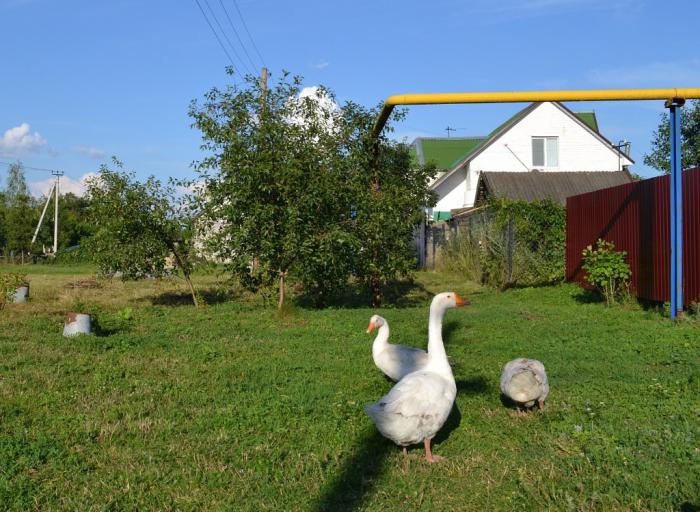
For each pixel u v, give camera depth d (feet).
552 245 67.00
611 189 54.44
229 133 47.75
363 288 61.77
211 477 16.90
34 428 20.63
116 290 70.08
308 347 33.94
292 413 22.20
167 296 63.62
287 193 47.29
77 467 17.53
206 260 54.95
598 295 54.13
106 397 24.34
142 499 15.65
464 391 25.03
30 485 16.35
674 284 40.88
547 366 28.53
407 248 53.83
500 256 69.21
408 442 18.06
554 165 114.93
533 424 20.93
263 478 16.93
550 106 114.52
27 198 182.09
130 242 54.19
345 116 51.80
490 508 15.20
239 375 27.84
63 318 46.01
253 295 63.67
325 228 48.24
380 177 53.98
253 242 48.26
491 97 39.81
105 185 53.67
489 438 19.86
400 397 17.87
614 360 29.71
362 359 30.94
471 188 115.24
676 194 40.78
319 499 15.71
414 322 42.63
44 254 170.09
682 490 15.39
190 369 29.04
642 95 39.42
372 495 15.96
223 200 49.06
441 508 15.24
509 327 39.68
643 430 19.49
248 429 20.65
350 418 21.54
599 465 17.02
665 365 28.71
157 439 19.81
